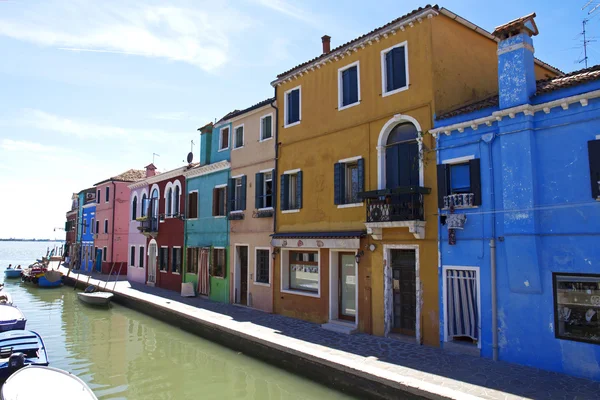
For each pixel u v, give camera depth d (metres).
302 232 14.76
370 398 8.29
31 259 84.44
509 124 9.35
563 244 8.55
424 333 10.76
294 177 15.78
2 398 7.51
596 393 7.32
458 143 10.39
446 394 7.05
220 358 12.23
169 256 24.14
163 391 9.77
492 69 13.14
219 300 19.11
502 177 9.42
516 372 8.45
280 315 15.16
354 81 13.44
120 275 33.72
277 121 16.42
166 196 24.89
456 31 12.03
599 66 9.70
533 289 8.80
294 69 15.38
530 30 9.45
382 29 12.31
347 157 13.27
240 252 18.47
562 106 8.65
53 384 8.14
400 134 12.08
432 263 10.71
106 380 10.52
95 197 39.62
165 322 17.31
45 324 17.47
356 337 11.60
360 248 12.44
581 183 8.39
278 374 10.57
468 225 10.05
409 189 10.71
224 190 19.59
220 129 20.31
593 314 8.13
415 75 11.55
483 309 9.65
